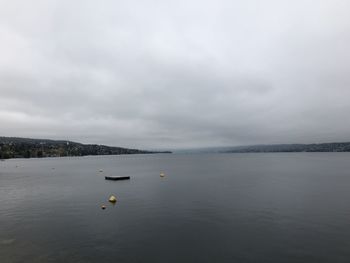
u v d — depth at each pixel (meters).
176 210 47.78
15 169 171.50
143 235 34.84
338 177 99.69
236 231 36.06
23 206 53.19
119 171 145.62
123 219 42.41
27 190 76.06
